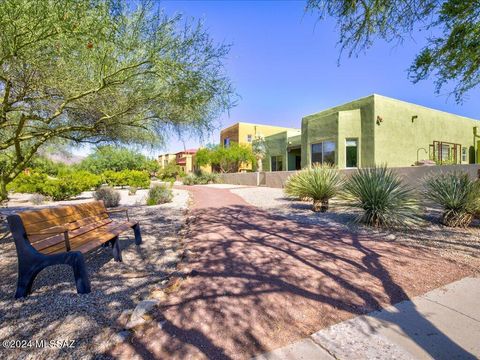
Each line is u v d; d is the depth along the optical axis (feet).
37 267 9.98
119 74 12.41
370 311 8.66
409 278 11.16
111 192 39.19
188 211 31.60
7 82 11.82
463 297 9.51
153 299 9.57
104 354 6.81
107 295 10.10
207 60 13.38
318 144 52.13
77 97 12.87
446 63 16.97
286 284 10.76
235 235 19.07
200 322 8.16
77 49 10.64
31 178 48.83
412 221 20.44
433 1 12.02
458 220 20.48
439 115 54.80
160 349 6.97
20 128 14.25
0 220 24.02
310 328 7.78
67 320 8.39
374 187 21.45
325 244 16.44
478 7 13.39
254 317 8.41
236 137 114.62
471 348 6.81
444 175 22.67
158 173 153.28
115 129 19.26
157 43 12.20
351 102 48.52
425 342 7.06
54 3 8.77
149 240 18.29
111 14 10.06
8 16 8.39
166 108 15.87
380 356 6.55
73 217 13.34
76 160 134.62
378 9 11.83
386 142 45.62
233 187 73.05
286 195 42.91
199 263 13.34
